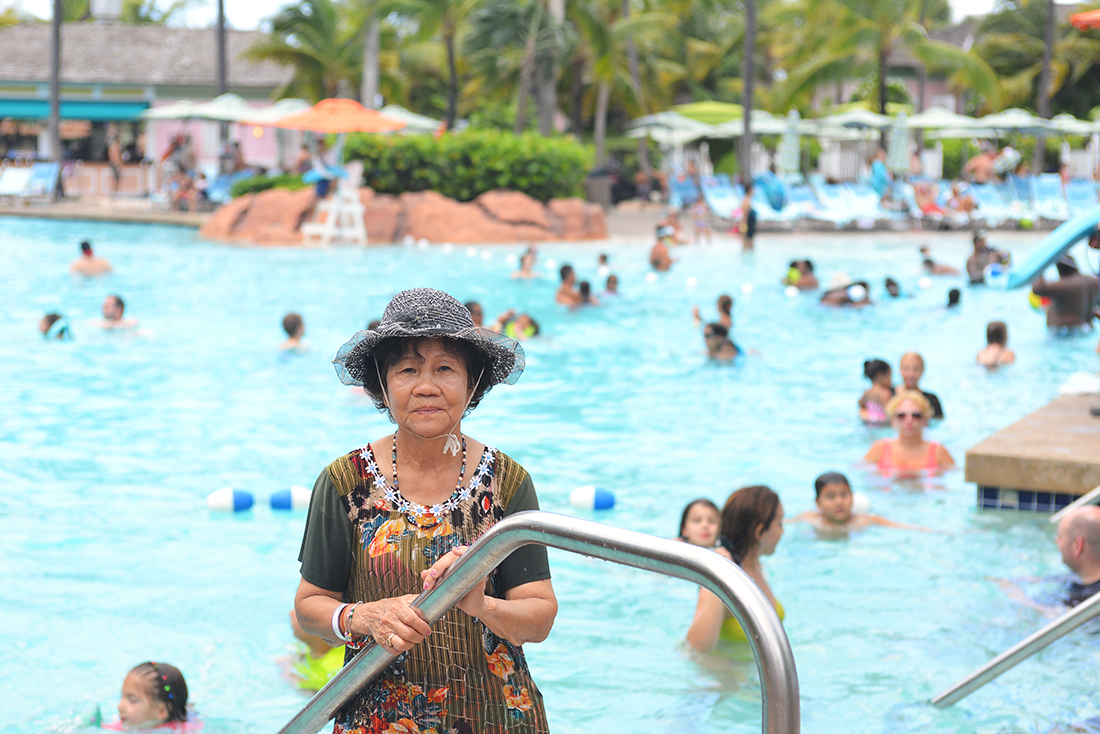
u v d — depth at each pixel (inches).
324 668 181.8
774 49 1813.5
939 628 196.5
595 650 190.9
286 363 446.6
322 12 1296.8
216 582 219.5
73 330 509.7
